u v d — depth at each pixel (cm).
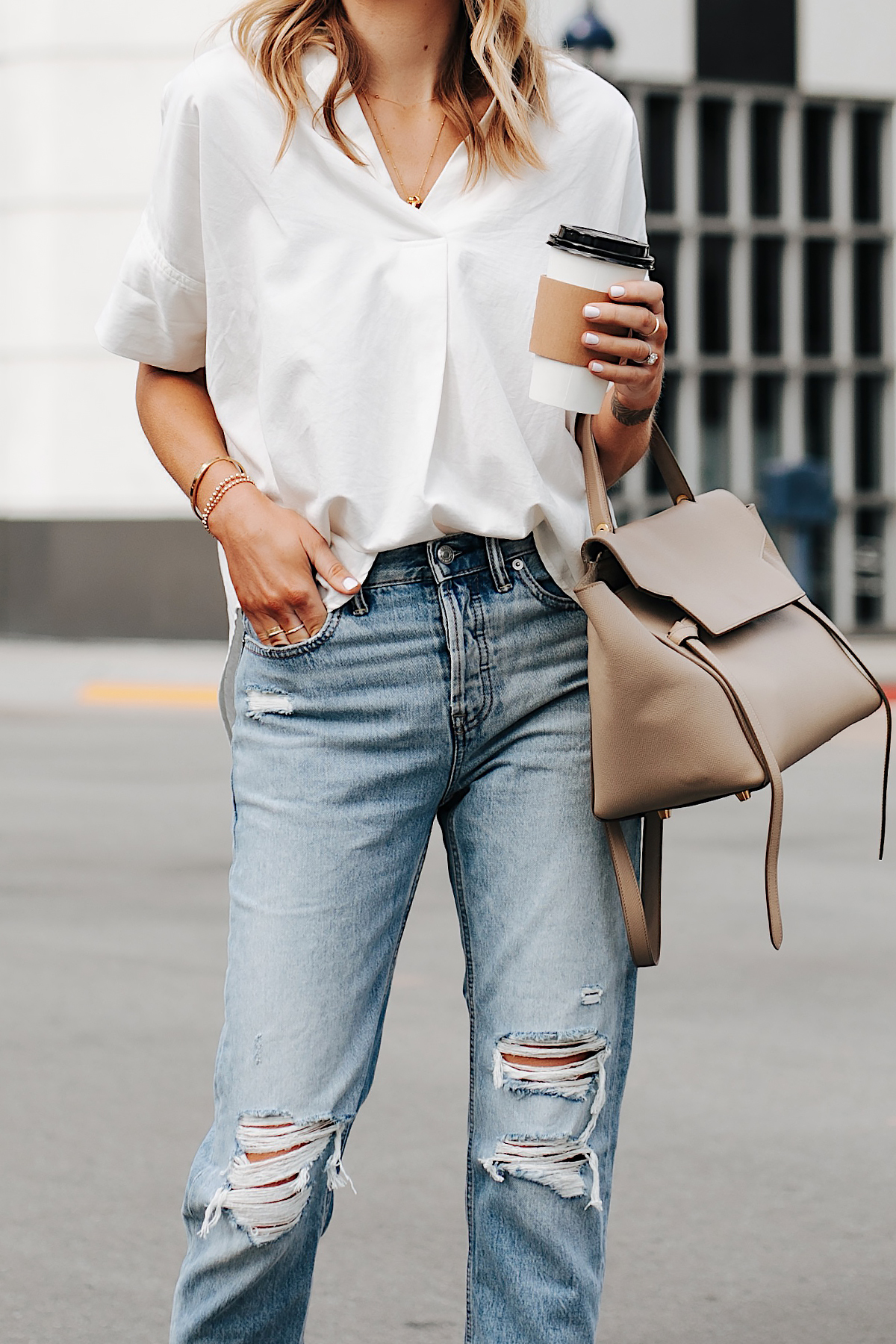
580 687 328
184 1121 652
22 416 2994
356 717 317
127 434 2962
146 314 336
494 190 325
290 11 321
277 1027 310
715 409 3194
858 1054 738
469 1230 338
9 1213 565
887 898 1054
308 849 315
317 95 318
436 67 327
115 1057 731
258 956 312
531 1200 323
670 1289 511
